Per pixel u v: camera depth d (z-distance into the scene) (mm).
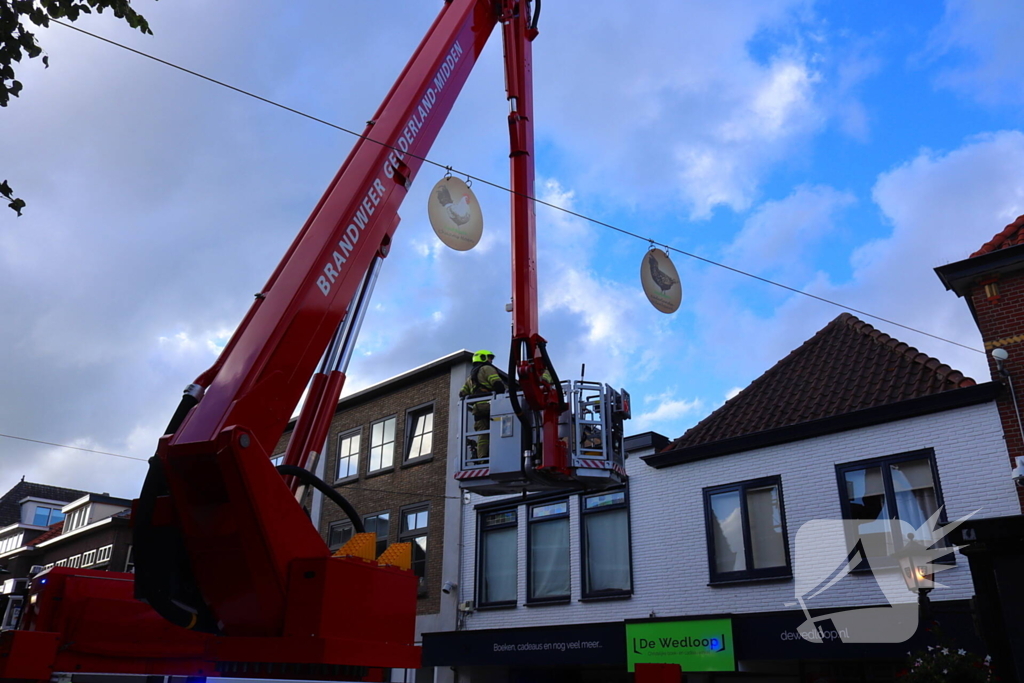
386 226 6004
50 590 6582
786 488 13047
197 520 4359
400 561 5203
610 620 14602
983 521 6730
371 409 21688
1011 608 6473
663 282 8383
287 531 4430
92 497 32625
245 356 4766
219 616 4555
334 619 4355
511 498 17031
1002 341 11422
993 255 11523
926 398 11742
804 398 13938
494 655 15461
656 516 14656
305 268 5230
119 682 4363
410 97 6594
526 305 7883
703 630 12742
